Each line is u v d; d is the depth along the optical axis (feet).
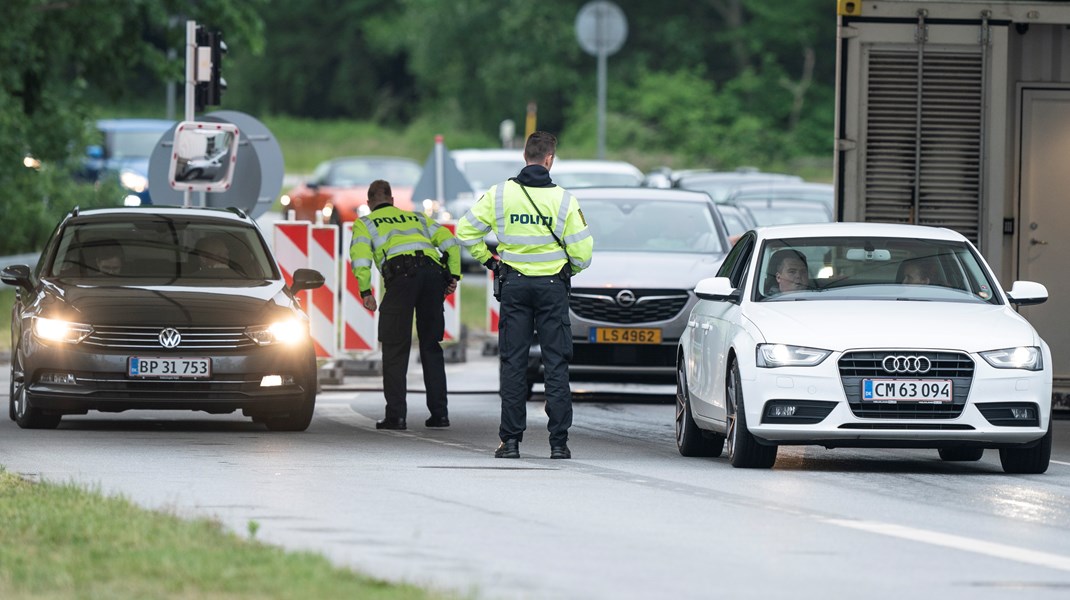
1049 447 135.13
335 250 220.23
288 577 80.53
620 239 206.28
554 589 82.69
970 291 143.02
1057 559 93.97
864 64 171.22
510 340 142.82
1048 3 171.42
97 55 368.07
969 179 171.32
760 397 132.77
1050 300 187.52
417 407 193.06
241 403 157.17
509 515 107.34
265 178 207.62
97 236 171.12
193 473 127.13
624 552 94.02
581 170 360.69
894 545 97.86
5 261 340.18
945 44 171.12
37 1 349.61
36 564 83.71
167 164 204.33
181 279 166.81
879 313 135.85
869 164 171.42
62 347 156.04
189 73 204.85
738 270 148.46
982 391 131.54
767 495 119.44
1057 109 185.88
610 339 192.44
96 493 108.68
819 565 90.94
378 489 119.14
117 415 179.32
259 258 171.32
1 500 104.94
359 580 80.69
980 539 100.83
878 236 147.13
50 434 157.17
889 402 131.44
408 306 168.96
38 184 360.07
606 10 455.63
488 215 142.51
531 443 156.15
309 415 162.71
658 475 130.93
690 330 152.46
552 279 142.20
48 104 365.61
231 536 92.53
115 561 84.12
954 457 148.36
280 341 159.02
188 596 76.28
